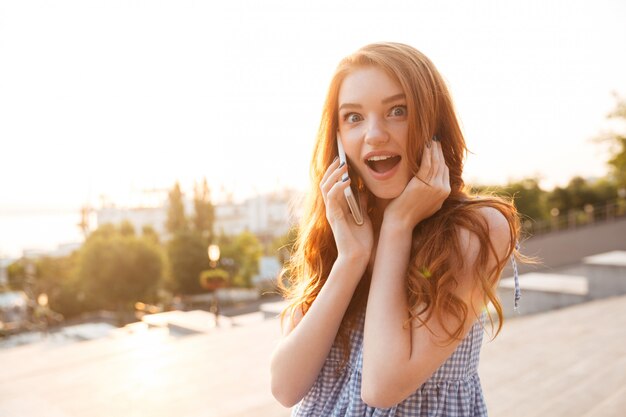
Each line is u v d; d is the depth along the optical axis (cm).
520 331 467
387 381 77
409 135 81
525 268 866
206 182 5006
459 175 90
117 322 2995
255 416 327
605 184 2691
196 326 1023
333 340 92
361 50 86
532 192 2489
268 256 4241
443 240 80
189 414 337
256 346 498
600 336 430
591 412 275
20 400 383
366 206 98
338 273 89
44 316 2081
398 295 81
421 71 83
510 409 290
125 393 387
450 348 77
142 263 3462
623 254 782
